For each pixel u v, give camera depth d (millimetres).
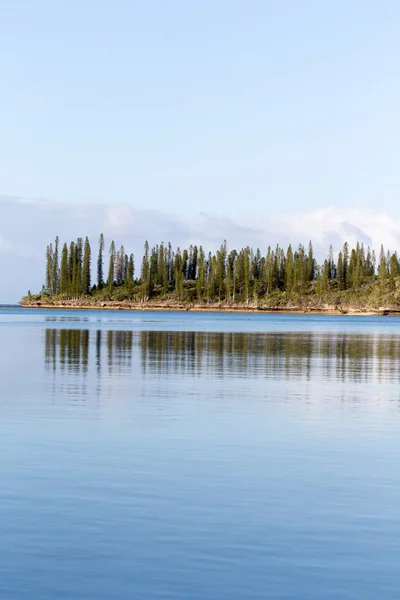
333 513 13141
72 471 15844
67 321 131125
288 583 10148
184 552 11195
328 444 19016
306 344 65750
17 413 23156
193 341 67500
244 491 14508
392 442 19312
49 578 10250
